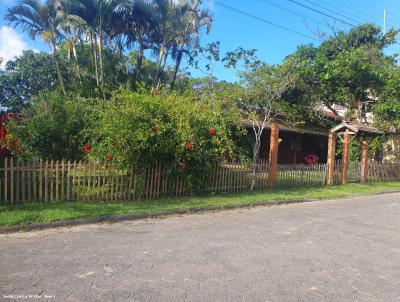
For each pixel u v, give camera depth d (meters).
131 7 22.66
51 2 23.38
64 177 9.41
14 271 5.01
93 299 4.27
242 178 13.20
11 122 10.95
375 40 25.80
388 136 24.38
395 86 20.78
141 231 7.43
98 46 25.09
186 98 11.62
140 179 10.45
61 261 5.46
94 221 8.03
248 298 4.48
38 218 7.58
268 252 6.34
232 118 12.80
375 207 11.85
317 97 21.64
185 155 10.97
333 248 6.80
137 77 24.94
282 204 11.70
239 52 15.44
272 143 14.31
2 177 8.73
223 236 7.26
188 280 4.94
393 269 5.81
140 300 4.30
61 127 10.66
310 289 4.87
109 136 10.02
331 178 16.70
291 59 17.58
